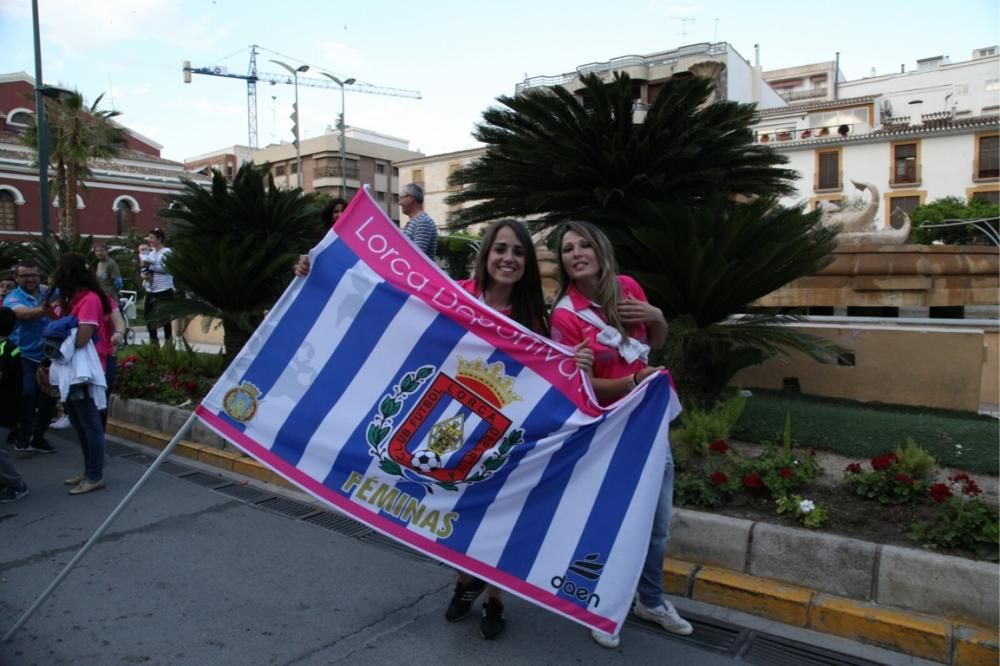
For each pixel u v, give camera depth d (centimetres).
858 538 371
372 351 344
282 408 342
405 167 6881
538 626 365
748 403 655
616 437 320
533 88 602
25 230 3919
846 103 5112
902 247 894
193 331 1505
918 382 697
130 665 328
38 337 702
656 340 350
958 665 318
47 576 423
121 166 4406
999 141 4175
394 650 341
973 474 483
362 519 335
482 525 328
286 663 330
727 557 394
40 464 673
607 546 315
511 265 348
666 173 595
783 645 342
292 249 844
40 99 1638
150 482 613
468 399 335
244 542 477
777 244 512
